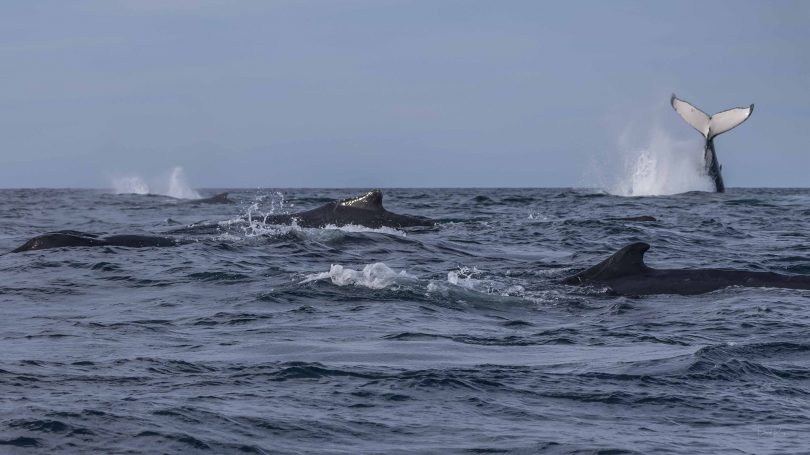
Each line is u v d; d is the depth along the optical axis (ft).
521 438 79.61
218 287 165.68
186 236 235.20
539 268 192.34
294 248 214.28
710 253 235.20
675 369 104.32
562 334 127.95
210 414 82.89
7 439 75.20
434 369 102.63
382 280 161.48
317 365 103.30
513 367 104.99
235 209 447.01
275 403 88.12
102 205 532.32
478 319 139.33
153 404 85.51
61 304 152.76
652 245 250.16
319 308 144.25
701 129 557.74
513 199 543.39
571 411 88.89
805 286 160.25
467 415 86.58
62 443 74.64
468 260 206.39
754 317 138.62
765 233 295.28
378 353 112.57
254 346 116.47
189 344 118.01
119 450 73.51
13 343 118.32
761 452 76.79
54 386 93.15
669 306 148.77
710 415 88.28
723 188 568.00
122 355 109.60
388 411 86.99
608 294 158.92
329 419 83.56
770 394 96.07
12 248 232.53
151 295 160.04
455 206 467.11
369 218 267.59
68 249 204.95
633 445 77.92
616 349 117.60
